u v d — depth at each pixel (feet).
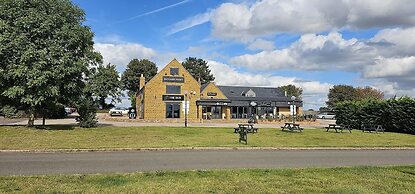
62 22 84.94
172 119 176.55
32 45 77.05
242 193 25.85
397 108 119.55
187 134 84.48
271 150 58.08
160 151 53.62
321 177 32.73
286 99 227.20
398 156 53.26
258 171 35.17
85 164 39.52
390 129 123.24
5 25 75.72
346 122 144.05
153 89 184.24
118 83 177.27
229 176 32.19
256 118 181.98
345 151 59.52
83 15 90.63
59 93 84.89
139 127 106.22
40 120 152.76
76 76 88.89
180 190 26.40
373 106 130.41
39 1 82.02
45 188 26.11
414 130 112.47
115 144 59.88
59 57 81.00
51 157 45.29
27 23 76.89
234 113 213.05
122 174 32.35
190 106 189.57
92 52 92.68
